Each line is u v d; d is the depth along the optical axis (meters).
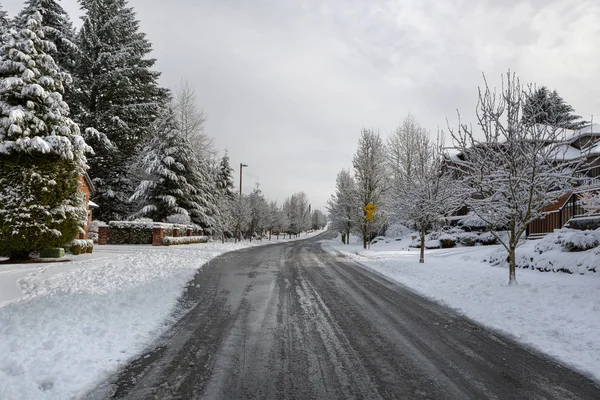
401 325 6.46
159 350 5.01
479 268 13.50
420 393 3.79
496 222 10.14
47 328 5.66
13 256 13.64
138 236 26.44
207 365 4.48
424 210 15.93
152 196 31.97
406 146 36.97
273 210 71.94
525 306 7.55
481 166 9.70
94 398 3.60
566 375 4.38
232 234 45.50
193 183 34.66
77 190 15.08
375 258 19.23
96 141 29.70
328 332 5.94
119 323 6.11
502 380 4.19
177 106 40.62
